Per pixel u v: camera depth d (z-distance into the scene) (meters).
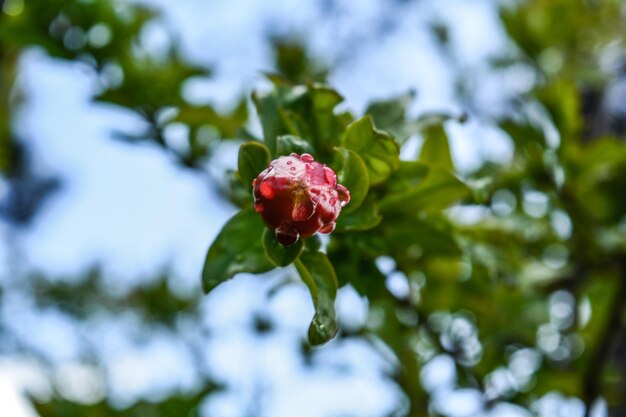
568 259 0.42
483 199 0.31
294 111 0.30
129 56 0.39
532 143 0.39
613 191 0.42
